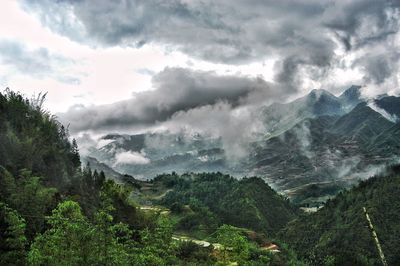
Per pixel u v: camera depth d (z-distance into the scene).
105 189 93.75
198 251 105.50
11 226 38.00
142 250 37.75
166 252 41.91
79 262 29.75
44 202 58.44
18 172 76.44
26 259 34.16
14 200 55.00
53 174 92.88
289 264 136.75
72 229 30.70
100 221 32.72
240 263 45.62
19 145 87.50
